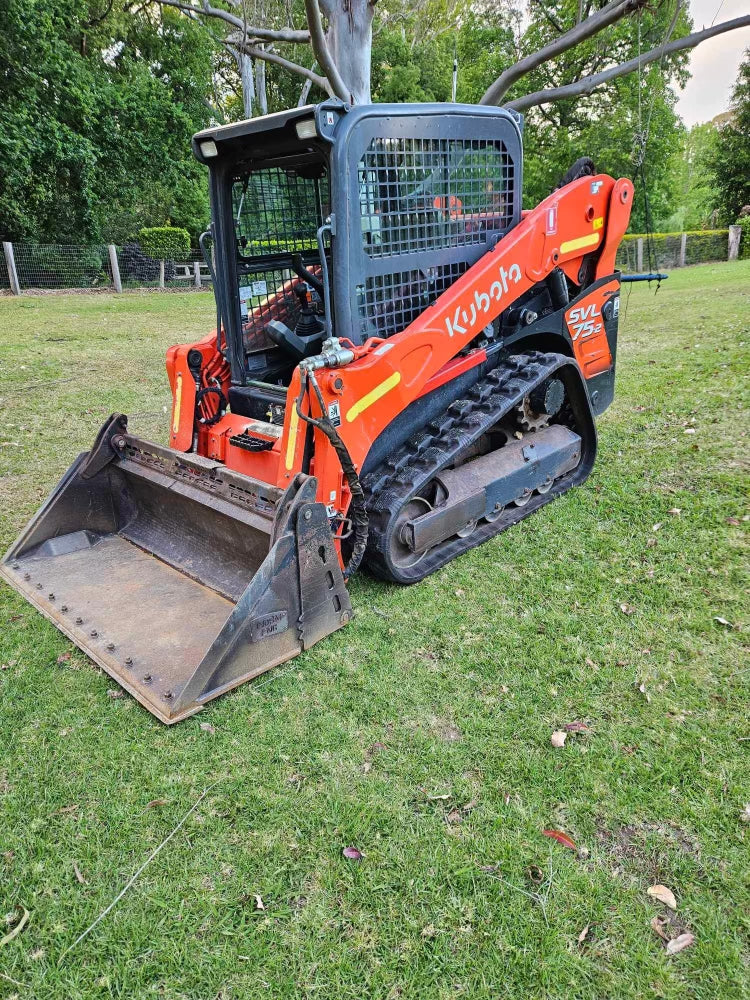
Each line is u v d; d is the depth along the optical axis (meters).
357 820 2.18
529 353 4.14
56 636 3.14
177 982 1.76
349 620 3.15
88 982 1.76
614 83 22.02
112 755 2.46
